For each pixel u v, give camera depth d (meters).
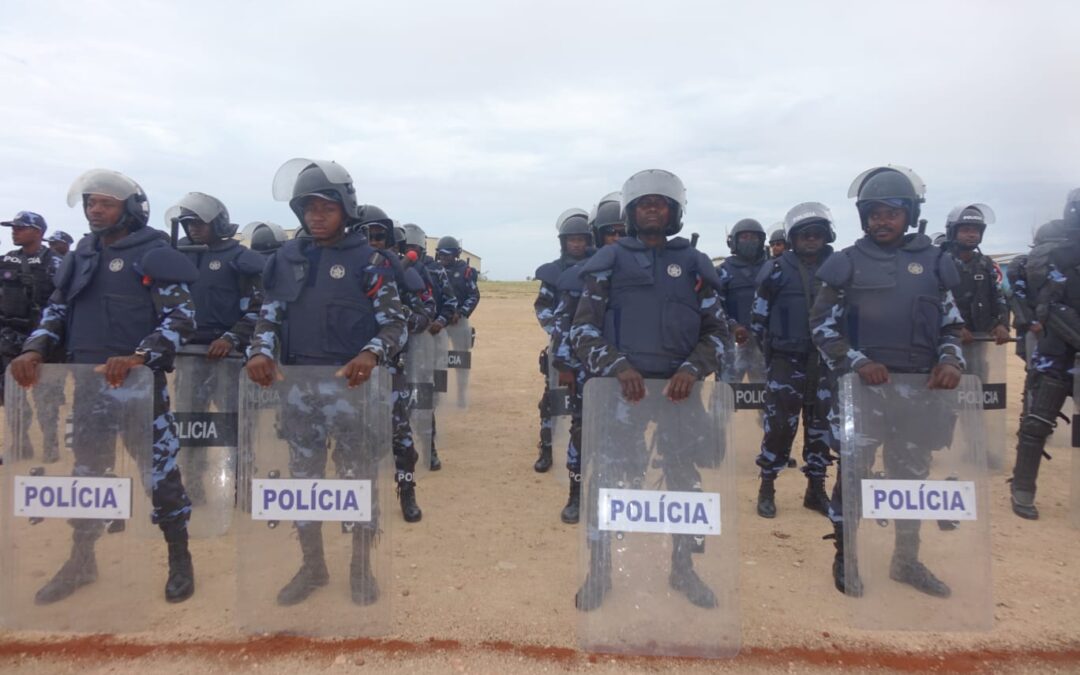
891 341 3.55
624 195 3.59
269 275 3.60
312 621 3.31
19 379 3.35
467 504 5.30
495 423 8.32
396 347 3.48
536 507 5.24
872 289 3.57
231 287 4.93
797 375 4.93
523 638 3.28
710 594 3.19
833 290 3.66
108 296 3.49
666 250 3.54
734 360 6.07
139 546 3.36
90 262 3.54
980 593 3.37
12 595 3.37
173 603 3.62
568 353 4.87
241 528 3.32
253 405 3.33
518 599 3.68
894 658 3.13
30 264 6.35
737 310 6.18
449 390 8.83
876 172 3.74
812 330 3.70
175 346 3.48
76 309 3.55
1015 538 4.56
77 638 3.29
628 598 3.20
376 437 3.31
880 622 3.39
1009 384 10.71
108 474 3.35
